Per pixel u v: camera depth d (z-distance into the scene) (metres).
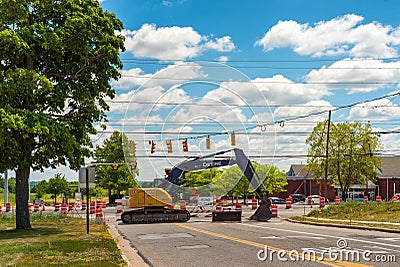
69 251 12.58
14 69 18.55
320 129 54.00
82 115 20.84
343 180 54.59
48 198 85.62
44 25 19.03
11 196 76.38
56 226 21.81
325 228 21.06
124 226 24.31
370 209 27.22
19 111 17.08
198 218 29.28
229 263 10.55
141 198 26.64
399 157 73.81
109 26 20.09
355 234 17.30
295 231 19.00
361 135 53.41
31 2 18.77
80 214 35.88
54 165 20.31
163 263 10.95
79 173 17.88
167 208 26.81
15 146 17.53
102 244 14.10
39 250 12.78
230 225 23.45
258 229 20.30
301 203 59.78
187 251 12.88
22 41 17.39
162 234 18.52
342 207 28.70
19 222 20.28
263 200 28.30
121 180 55.50
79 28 18.95
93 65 20.14
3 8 17.77
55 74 20.25
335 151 53.41
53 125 17.75
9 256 11.76
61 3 19.20
